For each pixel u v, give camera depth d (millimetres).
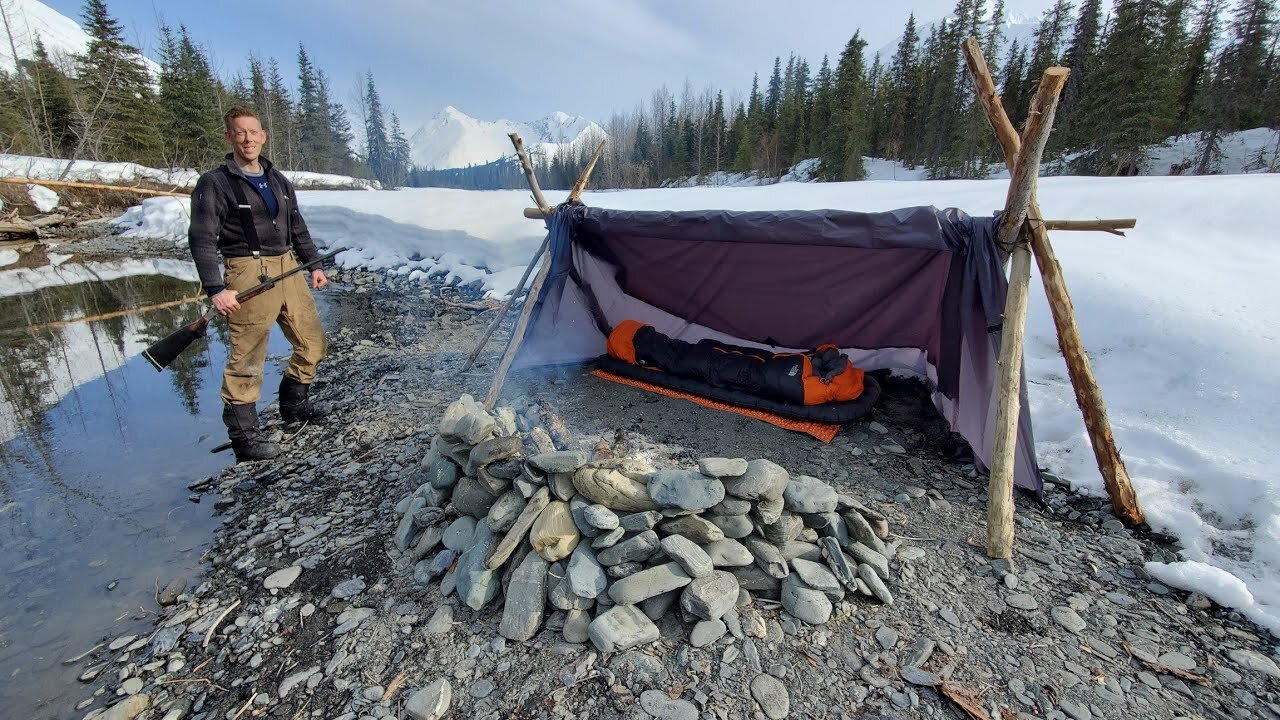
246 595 2479
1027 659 1949
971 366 3273
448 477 2695
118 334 7090
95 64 27578
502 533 2367
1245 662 1920
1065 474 3133
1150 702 1776
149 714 1906
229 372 3547
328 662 2061
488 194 15906
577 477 2344
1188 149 27969
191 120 29922
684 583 2109
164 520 3135
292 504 3211
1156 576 2350
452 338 6352
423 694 1855
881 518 2574
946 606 2211
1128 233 5617
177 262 12484
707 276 4656
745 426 3924
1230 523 2561
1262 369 3213
